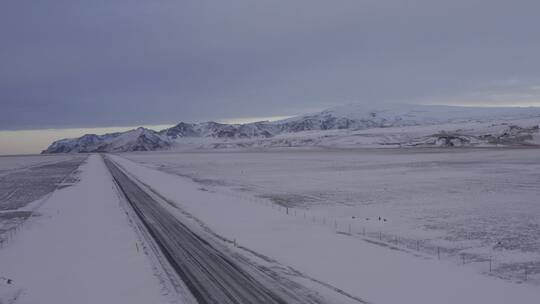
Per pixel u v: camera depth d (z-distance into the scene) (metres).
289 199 39.22
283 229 25.58
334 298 14.02
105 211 34.72
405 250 20.22
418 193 40.00
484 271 17.27
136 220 30.09
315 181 53.78
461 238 22.75
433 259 18.58
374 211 31.58
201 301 14.21
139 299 14.72
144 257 20.11
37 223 30.50
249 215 30.78
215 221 28.75
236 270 17.50
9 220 32.03
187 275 17.06
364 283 15.44
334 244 21.53
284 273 16.89
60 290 16.12
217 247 21.58
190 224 28.06
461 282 15.41
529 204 32.41
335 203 35.88
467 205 32.78
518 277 16.47
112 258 20.20
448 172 59.09
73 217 32.50
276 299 14.14
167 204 37.72
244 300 14.15
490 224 25.92
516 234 23.28
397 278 15.93
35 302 14.98
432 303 13.43
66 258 20.67
